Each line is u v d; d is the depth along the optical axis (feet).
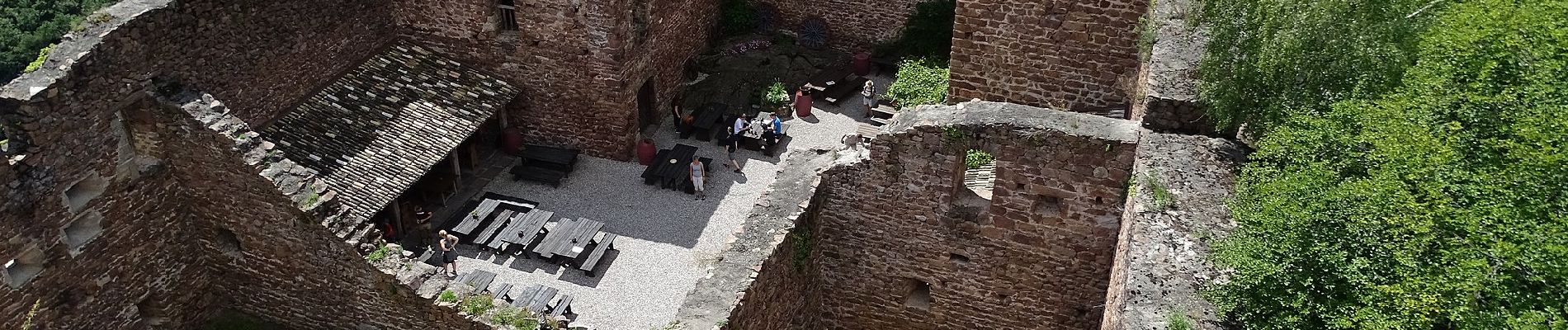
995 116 46.73
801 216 48.55
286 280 59.21
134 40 53.42
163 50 55.77
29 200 49.37
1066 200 47.91
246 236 58.08
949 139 47.47
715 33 97.66
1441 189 31.35
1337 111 36.73
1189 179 39.70
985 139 47.01
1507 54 37.37
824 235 53.78
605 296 66.80
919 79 83.10
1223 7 41.73
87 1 97.45
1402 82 38.34
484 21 77.61
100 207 53.52
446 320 54.75
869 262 54.29
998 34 62.23
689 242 73.20
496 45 79.05
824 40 97.96
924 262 53.36
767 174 82.38
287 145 66.85
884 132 48.57
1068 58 61.46
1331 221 31.71
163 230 57.67
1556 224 29.12
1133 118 53.78
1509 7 40.16
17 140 48.47
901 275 54.44
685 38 91.81
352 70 74.28
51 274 52.11
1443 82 36.52
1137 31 56.65
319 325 60.59
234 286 61.62
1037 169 47.29
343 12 71.97
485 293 56.03
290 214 55.26
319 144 68.13
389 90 74.69
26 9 95.40
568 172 81.82
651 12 82.53
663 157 83.20
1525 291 28.35
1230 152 41.88
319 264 56.85
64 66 49.39
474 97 77.92
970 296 54.29
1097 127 45.42
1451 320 28.50
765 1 98.32
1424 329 28.45
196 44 58.44
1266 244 32.04
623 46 78.33
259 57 64.28
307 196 54.90
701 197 78.95
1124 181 45.73
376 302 56.70
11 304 50.62
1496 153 32.94
